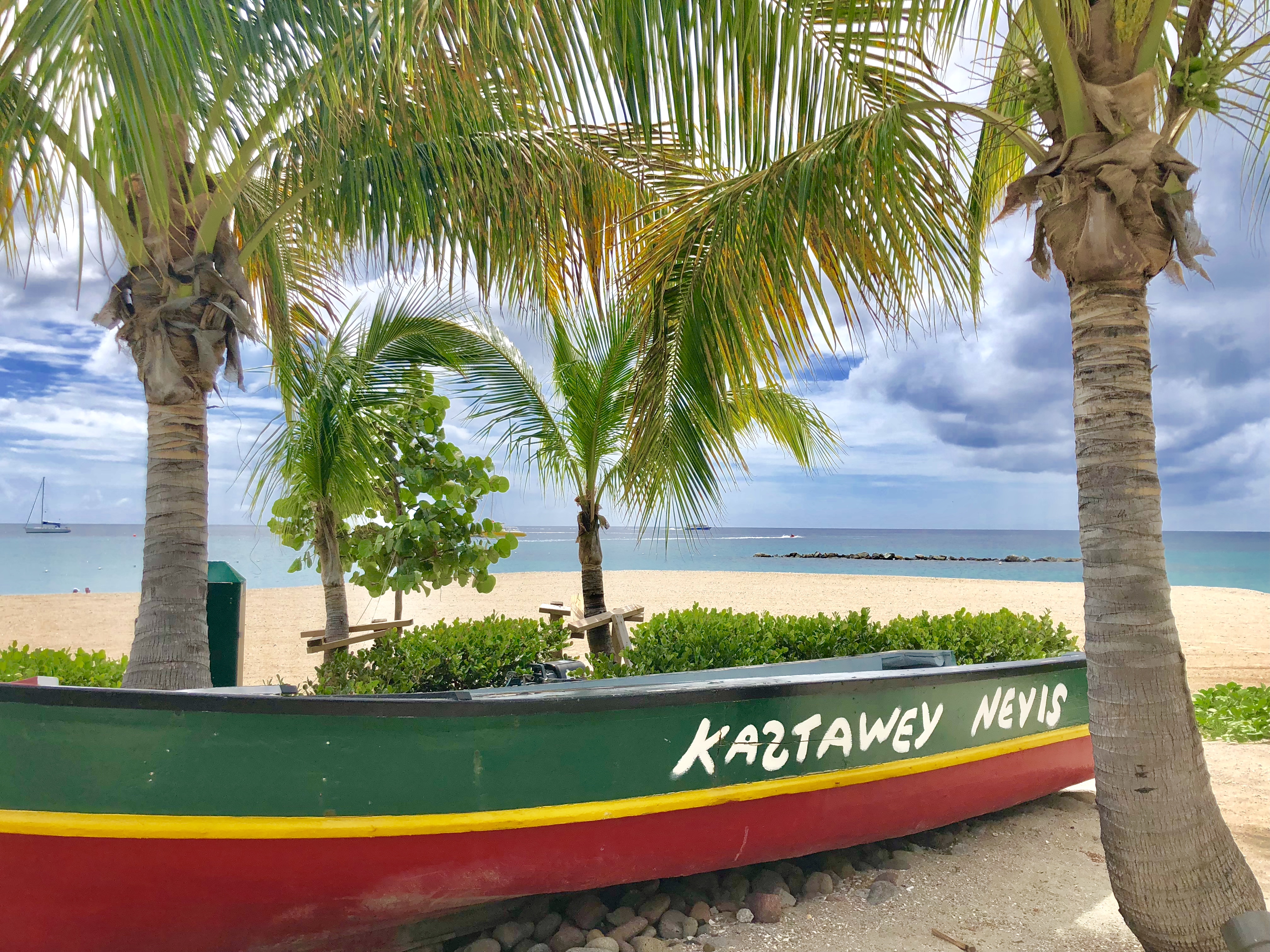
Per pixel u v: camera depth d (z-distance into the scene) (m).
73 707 2.72
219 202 4.38
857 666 5.35
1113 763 3.18
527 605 19.64
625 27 3.75
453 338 7.64
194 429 4.57
